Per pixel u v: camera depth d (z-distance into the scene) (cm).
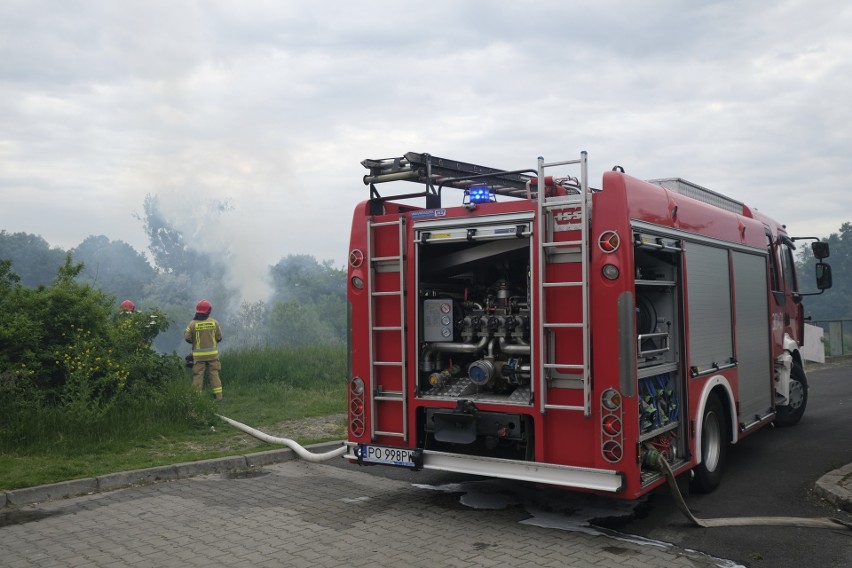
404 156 659
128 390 1027
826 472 773
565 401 564
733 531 584
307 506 662
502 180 789
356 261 679
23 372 930
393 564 507
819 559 520
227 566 505
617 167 585
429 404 635
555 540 561
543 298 568
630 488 536
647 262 621
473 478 774
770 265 934
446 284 694
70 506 663
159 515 634
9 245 5466
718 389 729
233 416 1091
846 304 5116
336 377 1420
